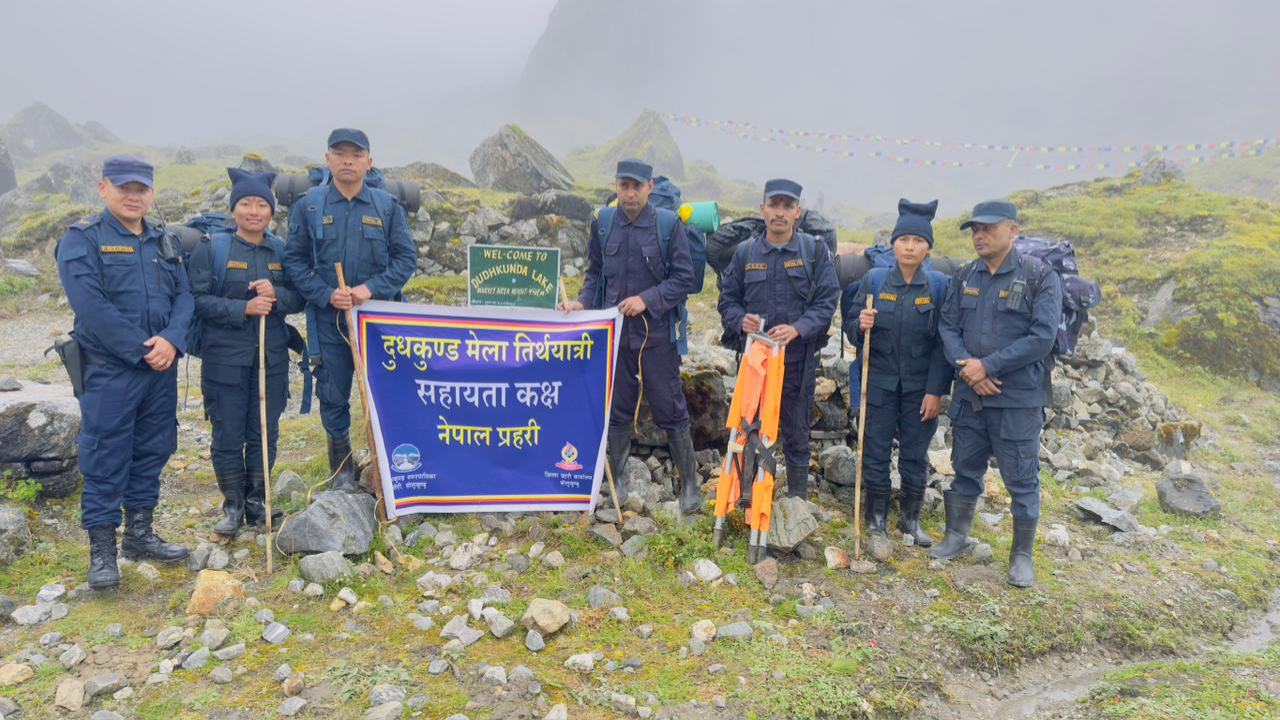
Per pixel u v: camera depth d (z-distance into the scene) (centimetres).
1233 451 872
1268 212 1859
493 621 398
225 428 478
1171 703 372
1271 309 1370
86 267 402
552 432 527
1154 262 1661
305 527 456
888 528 545
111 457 417
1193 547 557
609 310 512
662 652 389
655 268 494
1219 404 1137
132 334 409
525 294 512
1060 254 471
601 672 370
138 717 327
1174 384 1217
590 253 528
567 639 396
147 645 377
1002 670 407
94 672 354
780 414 519
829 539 520
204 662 363
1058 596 464
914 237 468
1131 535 566
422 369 505
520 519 521
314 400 886
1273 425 1039
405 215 506
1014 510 477
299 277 473
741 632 401
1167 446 812
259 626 394
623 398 526
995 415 468
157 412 443
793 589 455
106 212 418
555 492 530
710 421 624
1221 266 1462
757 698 353
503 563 468
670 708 345
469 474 520
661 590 446
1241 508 662
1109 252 1752
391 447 505
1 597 404
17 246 1772
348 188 476
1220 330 1324
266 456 457
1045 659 421
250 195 455
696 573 462
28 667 352
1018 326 452
